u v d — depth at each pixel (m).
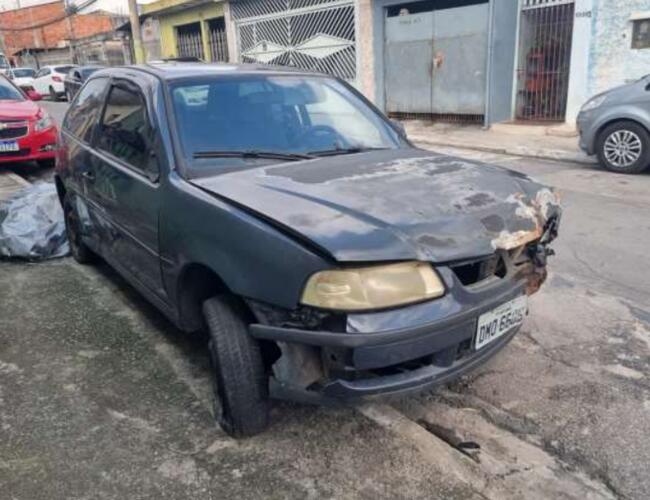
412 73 13.96
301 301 2.32
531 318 3.95
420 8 13.57
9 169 9.36
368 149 3.57
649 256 5.04
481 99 12.67
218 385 2.74
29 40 55.75
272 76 3.79
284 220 2.45
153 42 25.58
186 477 2.57
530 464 2.62
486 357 2.66
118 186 3.69
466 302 2.43
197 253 2.79
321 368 2.42
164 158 3.15
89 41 38.41
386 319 2.28
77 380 3.33
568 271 4.77
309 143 3.46
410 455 2.67
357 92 4.12
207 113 3.39
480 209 2.58
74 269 5.07
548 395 3.11
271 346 2.69
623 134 8.12
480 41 12.34
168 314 3.31
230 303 2.68
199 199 2.82
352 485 2.51
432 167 3.12
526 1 11.95
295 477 2.56
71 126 4.93
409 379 2.41
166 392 3.20
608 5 10.58
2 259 5.33
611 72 10.84
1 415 3.02
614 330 3.77
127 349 3.67
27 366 3.49
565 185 7.67
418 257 2.31
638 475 2.54
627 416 2.92
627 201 6.78
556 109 12.11
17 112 8.77
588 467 2.59
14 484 2.54
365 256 2.25
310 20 16.39
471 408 3.03
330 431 2.84
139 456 2.71
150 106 3.38
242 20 19.05
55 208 5.57
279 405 3.03
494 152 10.59
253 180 2.93
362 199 2.60
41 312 4.22
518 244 2.57
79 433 2.88
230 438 2.81
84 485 2.54
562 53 11.76
